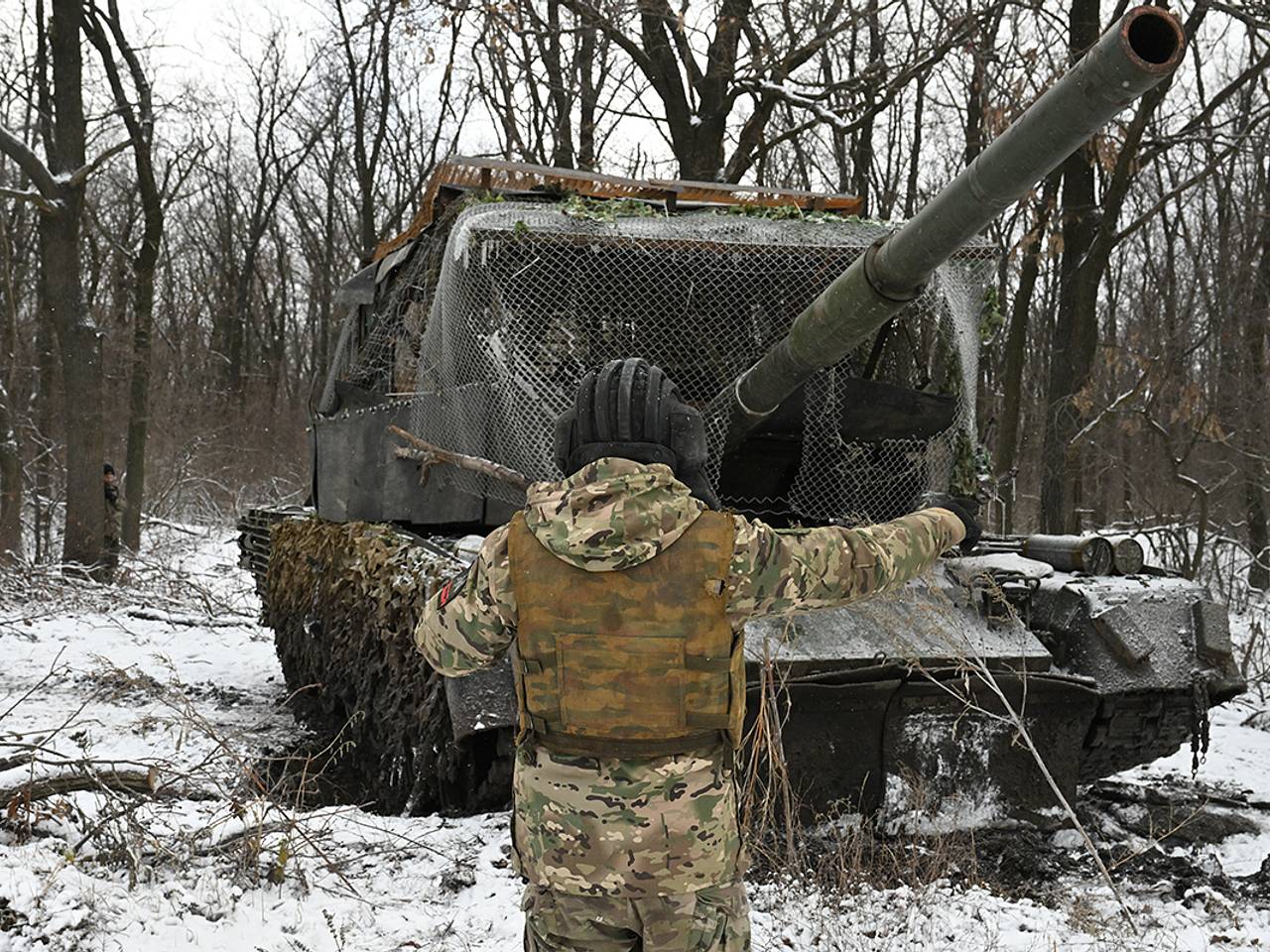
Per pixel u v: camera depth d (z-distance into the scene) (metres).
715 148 13.84
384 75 22.95
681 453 2.40
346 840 4.54
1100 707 4.85
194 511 25.20
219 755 5.53
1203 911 4.35
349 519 6.78
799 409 5.12
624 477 2.29
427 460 5.56
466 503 5.47
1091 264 12.80
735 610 2.32
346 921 3.82
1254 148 15.38
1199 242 23.14
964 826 4.68
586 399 2.39
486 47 14.52
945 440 5.46
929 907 4.08
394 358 6.52
